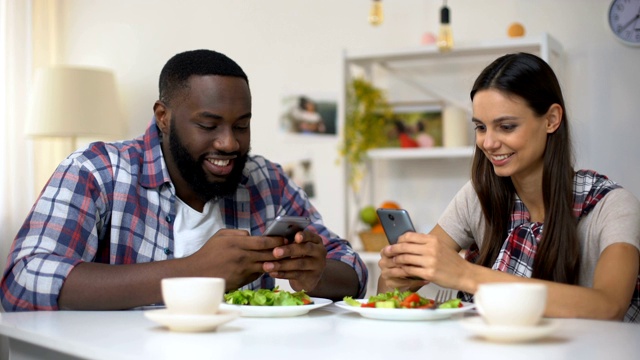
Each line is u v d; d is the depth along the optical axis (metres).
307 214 1.91
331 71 3.23
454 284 1.23
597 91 2.83
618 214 1.46
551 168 1.53
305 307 1.22
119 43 3.59
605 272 1.36
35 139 3.34
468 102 2.98
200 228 1.68
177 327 1.03
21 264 1.41
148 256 1.61
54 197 1.51
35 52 3.44
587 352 0.88
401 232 1.30
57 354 1.05
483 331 0.93
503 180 1.63
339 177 3.20
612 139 2.81
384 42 3.15
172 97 1.58
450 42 2.71
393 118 2.98
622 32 2.79
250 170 1.84
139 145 1.68
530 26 2.93
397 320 1.18
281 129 3.30
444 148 2.82
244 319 1.20
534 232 1.57
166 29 3.51
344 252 1.75
